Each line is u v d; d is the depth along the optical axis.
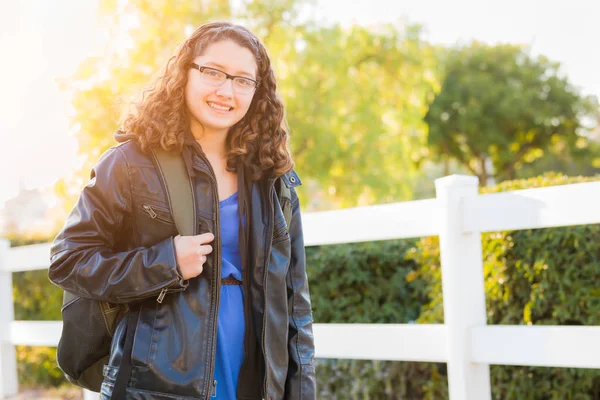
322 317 4.49
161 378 1.86
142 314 1.92
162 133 1.98
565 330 2.74
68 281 1.89
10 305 5.46
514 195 2.89
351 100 11.46
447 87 22.55
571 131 23.53
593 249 3.46
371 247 4.41
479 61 23.20
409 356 3.16
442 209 3.05
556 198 2.78
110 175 1.95
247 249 2.06
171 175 1.98
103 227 1.93
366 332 3.29
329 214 3.53
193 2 9.84
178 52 2.07
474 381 2.98
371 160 11.45
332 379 4.49
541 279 3.58
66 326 2.02
